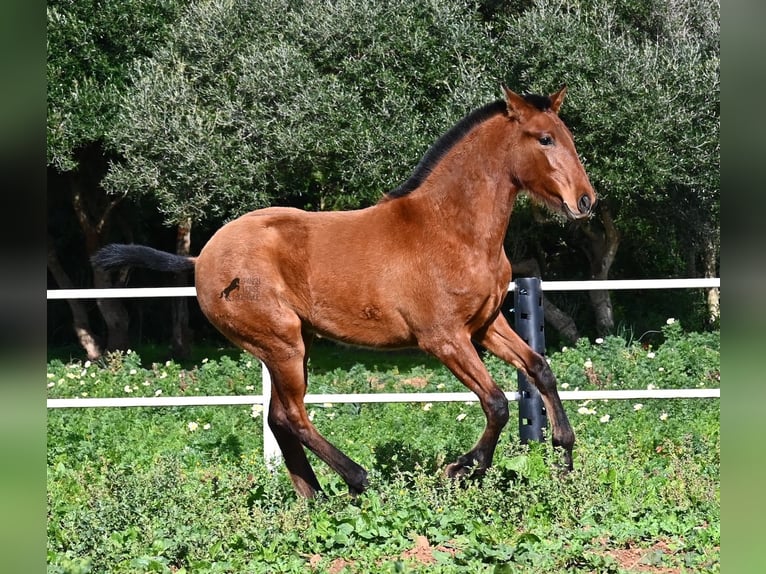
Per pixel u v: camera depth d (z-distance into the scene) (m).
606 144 18.59
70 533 7.25
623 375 13.90
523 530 7.18
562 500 7.44
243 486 8.27
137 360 16.34
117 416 12.46
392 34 19.31
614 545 6.89
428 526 7.24
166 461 8.80
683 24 19.45
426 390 14.43
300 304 8.14
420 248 7.89
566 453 8.09
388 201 8.16
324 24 19.28
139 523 7.43
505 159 7.95
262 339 8.16
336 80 19.33
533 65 18.64
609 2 19.55
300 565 6.62
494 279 7.97
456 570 6.28
